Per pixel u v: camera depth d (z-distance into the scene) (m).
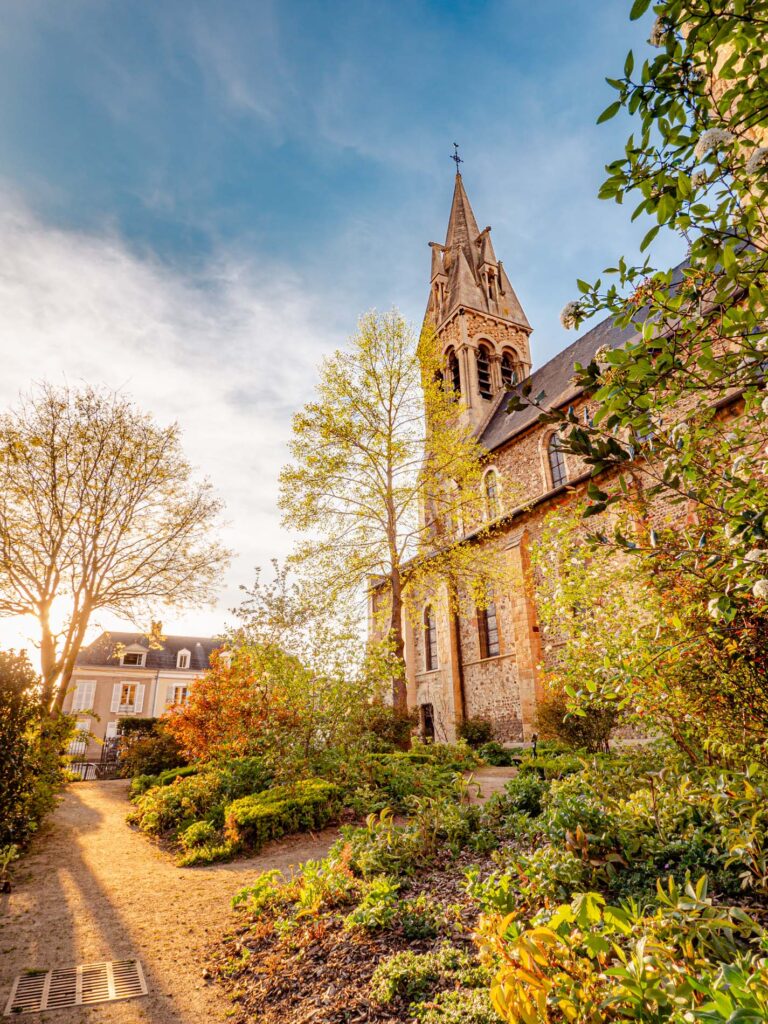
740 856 3.57
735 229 2.33
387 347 17.00
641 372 2.47
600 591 5.34
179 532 19.20
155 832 9.70
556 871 3.95
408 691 24.19
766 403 2.51
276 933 4.81
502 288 35.59
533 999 2.42
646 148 2.30
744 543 2.51
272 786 10.07
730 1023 1.57
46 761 9.56
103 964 4.51
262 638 12.03
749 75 2.12
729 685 4.12
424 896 4.66
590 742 11.48
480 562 17.41
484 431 28.11
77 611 17.06
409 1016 3.21
